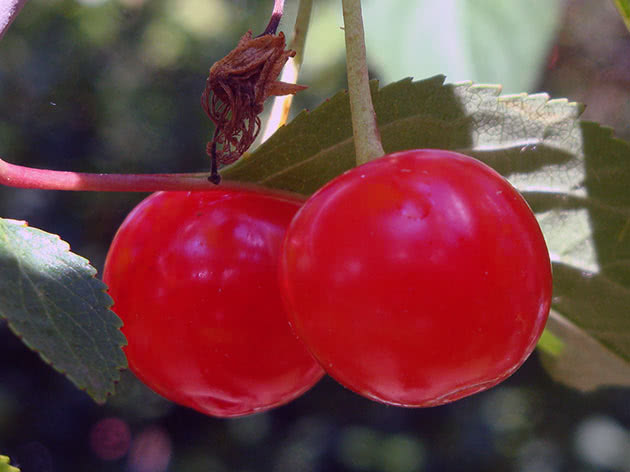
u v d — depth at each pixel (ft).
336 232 0.37
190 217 0.41
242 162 0.42
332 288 0.37
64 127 1.40
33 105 1.38
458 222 0.37
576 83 1.18
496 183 0.38
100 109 1.41
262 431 1.59
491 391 1.52
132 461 1.53
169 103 1.44
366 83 0.39
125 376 0.80
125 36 1.44
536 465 1.46
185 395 0.42
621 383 0.50
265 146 0.42
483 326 0.37
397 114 0.42
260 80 0.40
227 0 1.50
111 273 0.42
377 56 0.42
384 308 0.37
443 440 1.52
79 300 0.35
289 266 0.38
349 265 0.37
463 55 0.42
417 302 0.36
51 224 1.39
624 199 0.43
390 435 1.54
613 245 0.44
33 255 0.36
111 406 1.54
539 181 0.43
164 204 0.42
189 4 1.47
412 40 0.42
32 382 1.48
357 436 1.55
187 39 1.47
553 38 0.43
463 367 0.37
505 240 0.37
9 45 1.37
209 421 1.59
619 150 0.42
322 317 0.37
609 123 1.20
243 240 0.41
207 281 0.40
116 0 1.43
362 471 1.52
